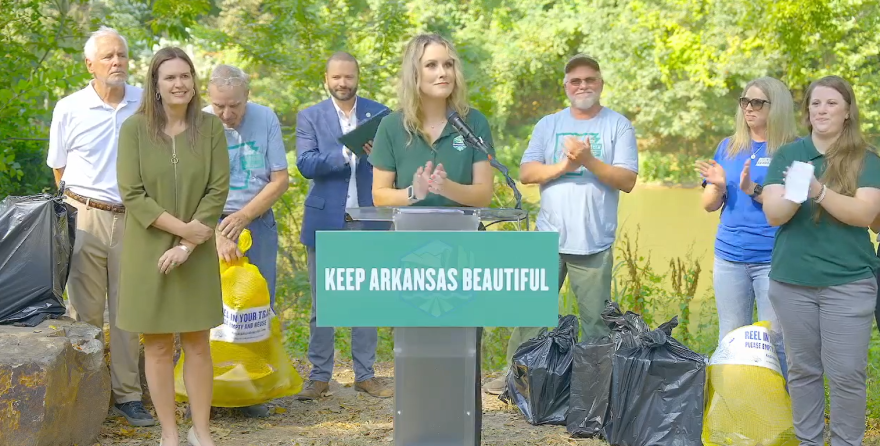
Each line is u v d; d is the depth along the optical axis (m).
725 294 5.04
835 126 4.11
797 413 4.38
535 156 5.52
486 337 8.00
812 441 4.35
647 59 26.50
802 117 4.31
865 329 4.14
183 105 4.25
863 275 4.11
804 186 3.84
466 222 3.42
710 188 5.01
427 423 3.42
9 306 4.81
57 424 4.34
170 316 4.21
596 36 26.58
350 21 11.02
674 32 25.05
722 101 26.31
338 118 5.74
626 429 4.64
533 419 5.08
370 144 5.02
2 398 4.07
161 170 4.21
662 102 26.75
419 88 3.96
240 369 5.06
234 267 5.18
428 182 3.47
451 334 3.40
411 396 3.42
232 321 5.09
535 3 27.05
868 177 4.06
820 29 21.77
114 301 5.16
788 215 4.14
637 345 4.70
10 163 8.07
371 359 5.93
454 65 3.96
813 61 24.03
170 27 11.31
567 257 5.43
